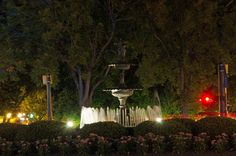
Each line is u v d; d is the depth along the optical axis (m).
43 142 13.91
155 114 25.95
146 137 13.62
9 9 25.73
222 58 23.75
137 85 28.38
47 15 23.73
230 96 28.53
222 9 24.88
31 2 25.61
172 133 13.90
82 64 25.86
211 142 13.65
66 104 28.23
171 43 24.16
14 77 26.00
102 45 26.77
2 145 14.02
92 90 27.17
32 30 25.52
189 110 26.64
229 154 13.27
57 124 14.58
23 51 25.23
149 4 23.42
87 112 23.83
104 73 28.02
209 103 29.06
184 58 23.86
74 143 13.71
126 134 14.33
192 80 24.98
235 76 28.42
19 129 14.70
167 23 23.59
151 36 24.66
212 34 23.83
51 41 24.62
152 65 24.66
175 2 23.30
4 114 27.66
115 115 22.53
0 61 24.97
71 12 23.95
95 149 13.59
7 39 24.92
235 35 23.92
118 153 13.44
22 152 13.92
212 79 25.62
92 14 26.05
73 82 28.72
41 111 27.30
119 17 26.39
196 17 23.02
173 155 13.24
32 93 27.62
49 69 24.44
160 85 28.66
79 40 24.38
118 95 19.61
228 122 14.20
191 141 13.64
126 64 19.20
